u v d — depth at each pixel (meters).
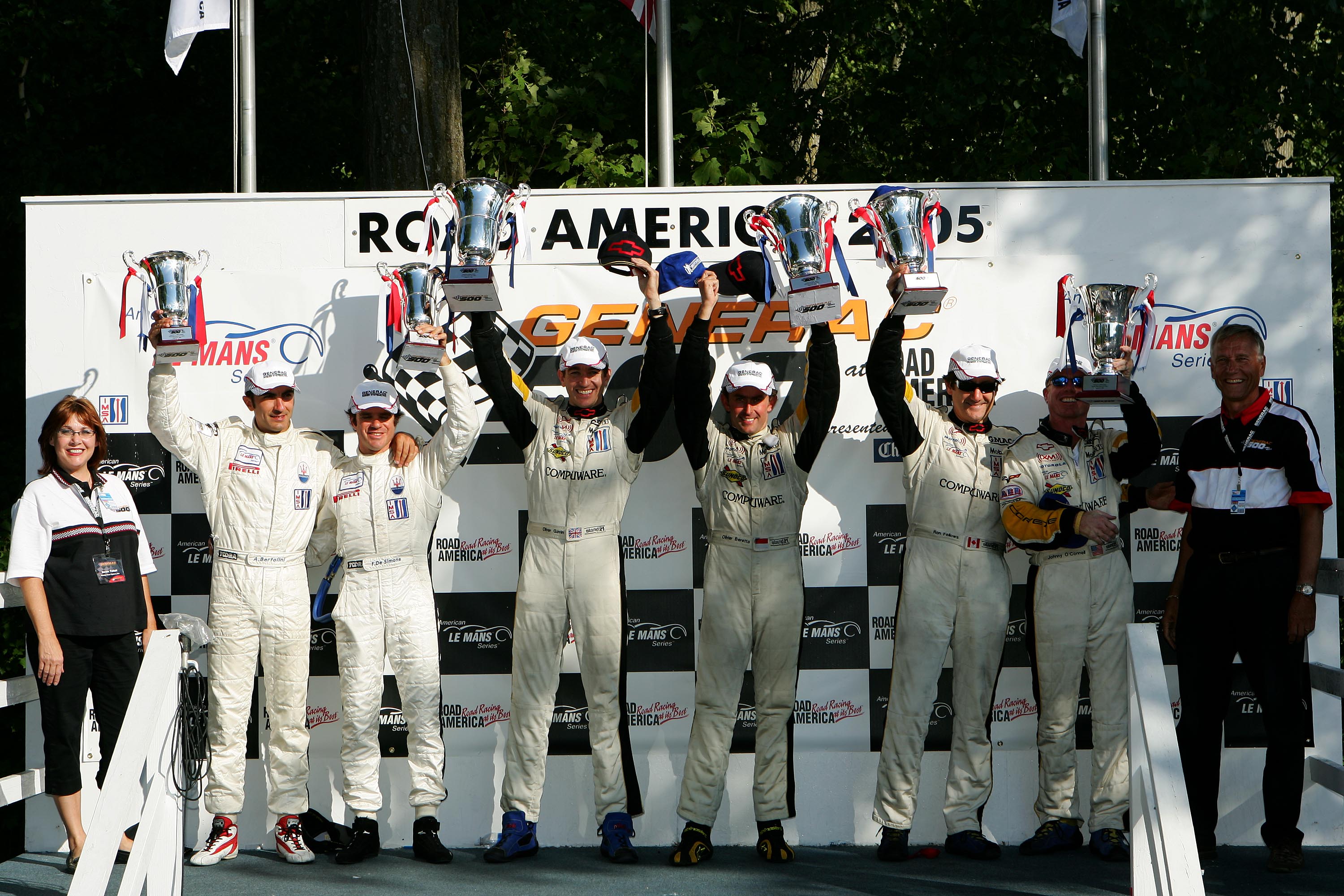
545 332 7.06
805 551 7.01
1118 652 6.36
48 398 7.05
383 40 10.11
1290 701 5.97
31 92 13.13
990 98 13.50
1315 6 13.18
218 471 6.48
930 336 7.07
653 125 13.22
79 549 6.04
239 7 7.61
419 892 5.79
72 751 6.12
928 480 6.44
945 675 7.00
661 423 7.02
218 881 5.99
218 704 6.40
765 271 6.68
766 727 6.38
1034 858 6.38
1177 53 13.20
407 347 6.32
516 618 6.47
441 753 6.51
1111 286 6.20
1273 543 6.00
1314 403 7.02
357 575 6.44
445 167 10.23
